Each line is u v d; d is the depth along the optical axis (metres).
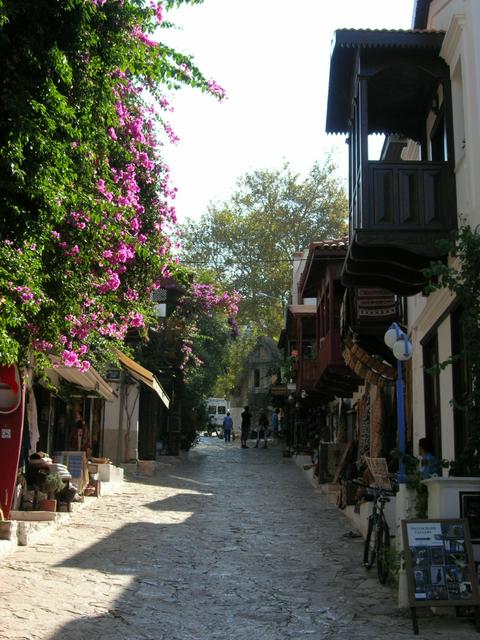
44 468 13.06
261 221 48.00
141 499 17.00
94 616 7.21
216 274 47.28
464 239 8.70
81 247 9.92
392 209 10.48
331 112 13.06
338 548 11.62
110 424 24.14
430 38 10.95
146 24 10.30
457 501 7.36
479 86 9.71
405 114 13.12
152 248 13.38
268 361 57.31
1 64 8.46
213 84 10.74
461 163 10.34
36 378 14.46
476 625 6.88
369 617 7.45
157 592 8.34
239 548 11.41
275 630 6.98
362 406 18.61
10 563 9.30
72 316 10.30
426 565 6.98
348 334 16.42
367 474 13.64
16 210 8.41
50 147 8.52
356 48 11.20
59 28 8.98
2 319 8.22
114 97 10.16
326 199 48.41
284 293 47.78
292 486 21.67
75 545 10.82
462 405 9.85
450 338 11.04
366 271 11.47
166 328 29.23
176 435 31.17
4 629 6.55
